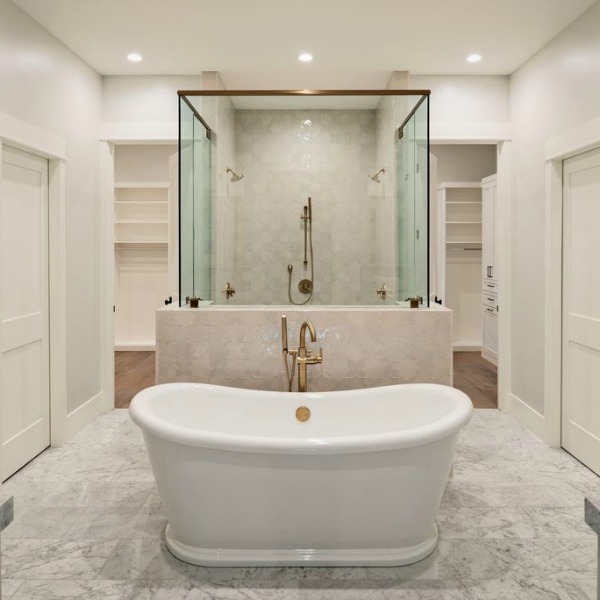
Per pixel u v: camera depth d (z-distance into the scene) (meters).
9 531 2.22
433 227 4.40
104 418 3.82
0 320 2.62
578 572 1.92
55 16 2.92
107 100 3.88
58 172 3.22
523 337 3.70
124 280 6.73
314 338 2.56
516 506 2.46
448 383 2.88
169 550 2.08
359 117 2.96
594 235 2.87
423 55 3.51
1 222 2.65
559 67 3.14
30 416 3.03
